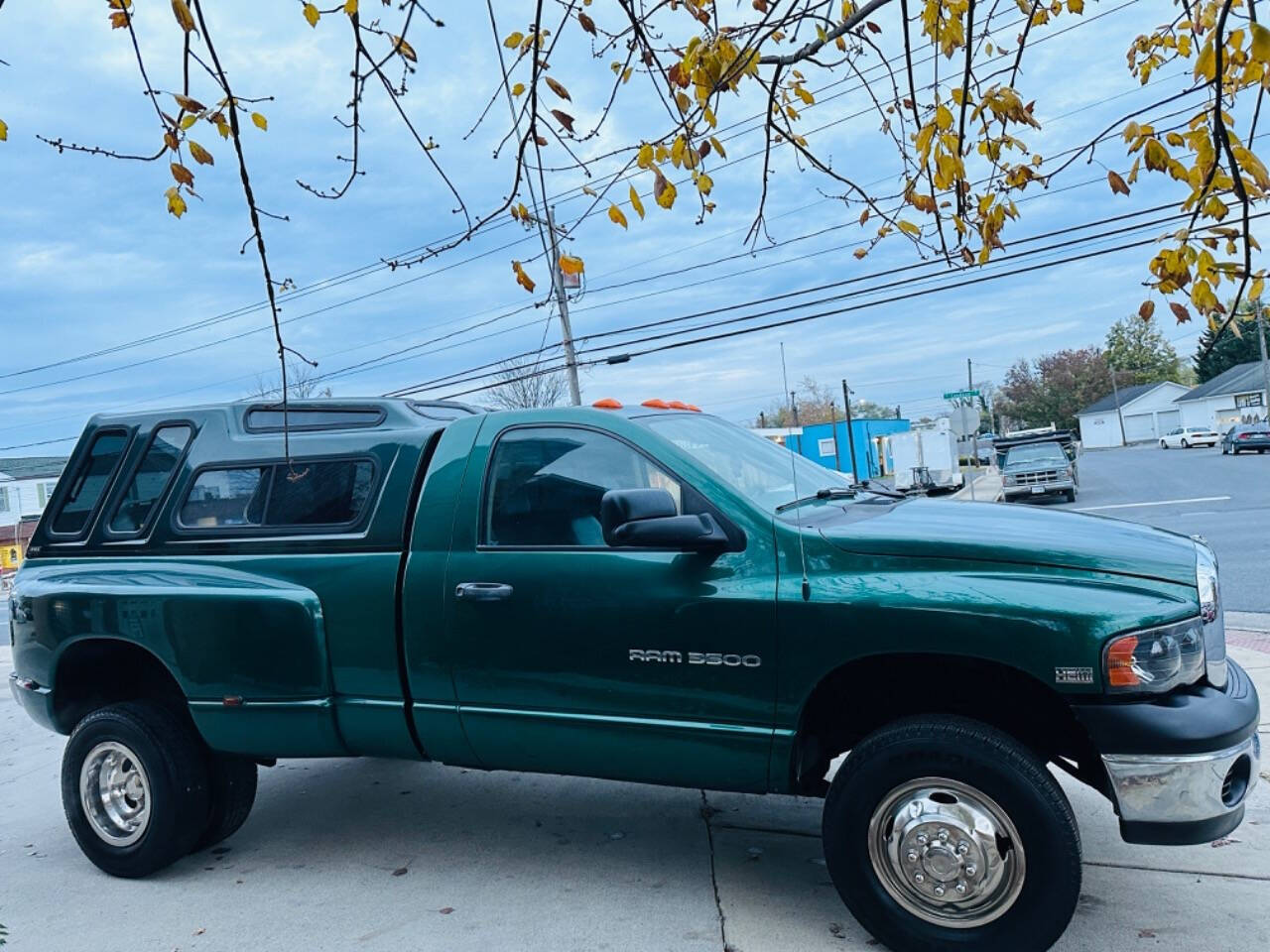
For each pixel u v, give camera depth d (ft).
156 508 14.98
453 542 12.87
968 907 10.13
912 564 10.71
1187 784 9.50
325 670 13.33
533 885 13.02
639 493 11.05
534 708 12.31
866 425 130.72
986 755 9.98
